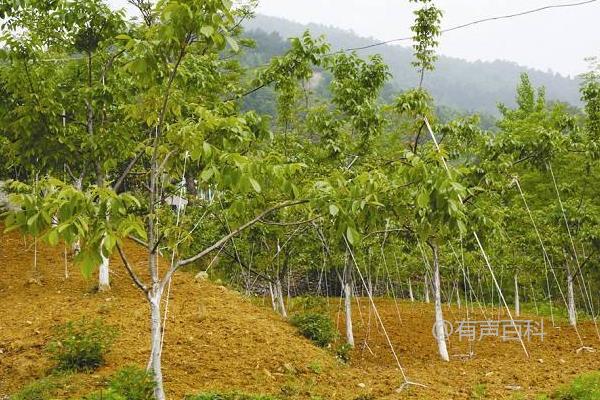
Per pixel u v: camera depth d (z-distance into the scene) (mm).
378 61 9633
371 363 8867
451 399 6430
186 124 4508
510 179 10062
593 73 14273
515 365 8602
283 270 11172
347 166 8898
